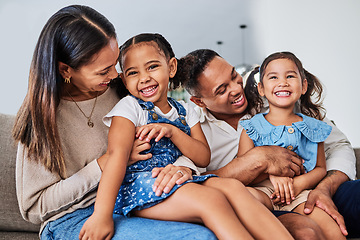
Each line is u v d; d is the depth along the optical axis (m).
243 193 1.01
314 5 4.78
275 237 0.94
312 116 1.62
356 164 1.65
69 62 1.12
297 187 1.33
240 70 3.52
